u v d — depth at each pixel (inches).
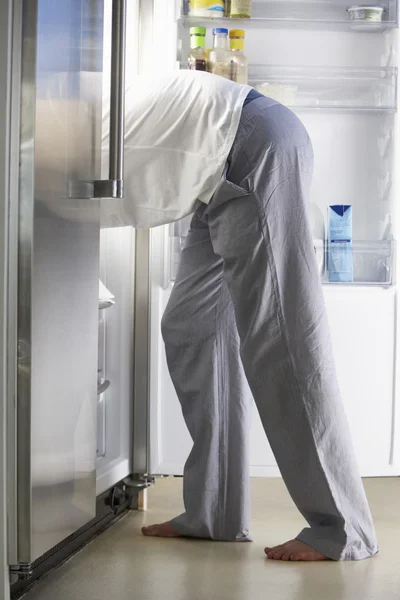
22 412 64.5
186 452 119.7
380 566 85.7
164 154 85.4
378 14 124.5
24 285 63.8
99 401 104.1
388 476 127.2
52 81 65.6
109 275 106.3
